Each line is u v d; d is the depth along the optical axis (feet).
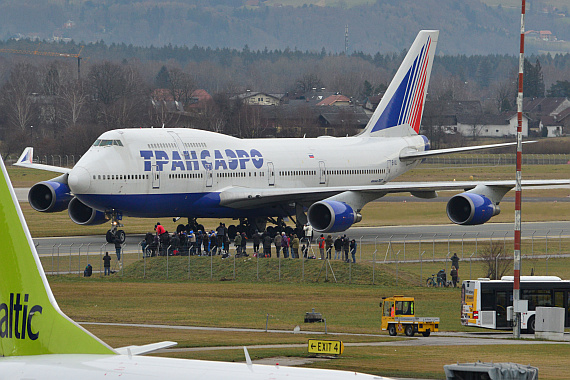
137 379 161.79
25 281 184.55
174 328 463.42
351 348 399.44
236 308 536.83
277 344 409.90
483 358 372.17
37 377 166.30
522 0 483.10
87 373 165.78
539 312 460.96
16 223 184.44
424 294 602.03
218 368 164.55
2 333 183.42
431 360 363.56
